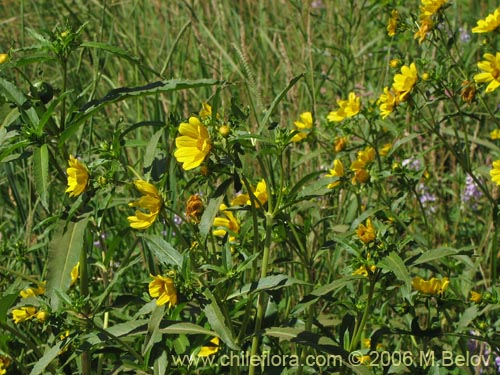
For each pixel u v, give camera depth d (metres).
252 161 1.46
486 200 1.62
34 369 0.98
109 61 1.98
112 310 1.20
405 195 1.29
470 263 1.29
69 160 1.04
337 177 1.24
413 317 1.17
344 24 2.11
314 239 1.35
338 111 1.39
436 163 1.80
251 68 1.96
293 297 1.37
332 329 1.36
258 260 1.16
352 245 1.05
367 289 1.38
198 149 0.99
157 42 2.26
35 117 1.05
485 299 1.17
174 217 1.54
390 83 1.80
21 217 1.54
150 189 0.98
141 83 1.92
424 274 1.47
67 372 1.16
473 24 2.10
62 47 1.07
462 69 1.37
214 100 0.99
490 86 1.22
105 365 1.32
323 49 2.02
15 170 1.62
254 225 1.04
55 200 1.55
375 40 1.90
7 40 2.10
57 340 1.10
